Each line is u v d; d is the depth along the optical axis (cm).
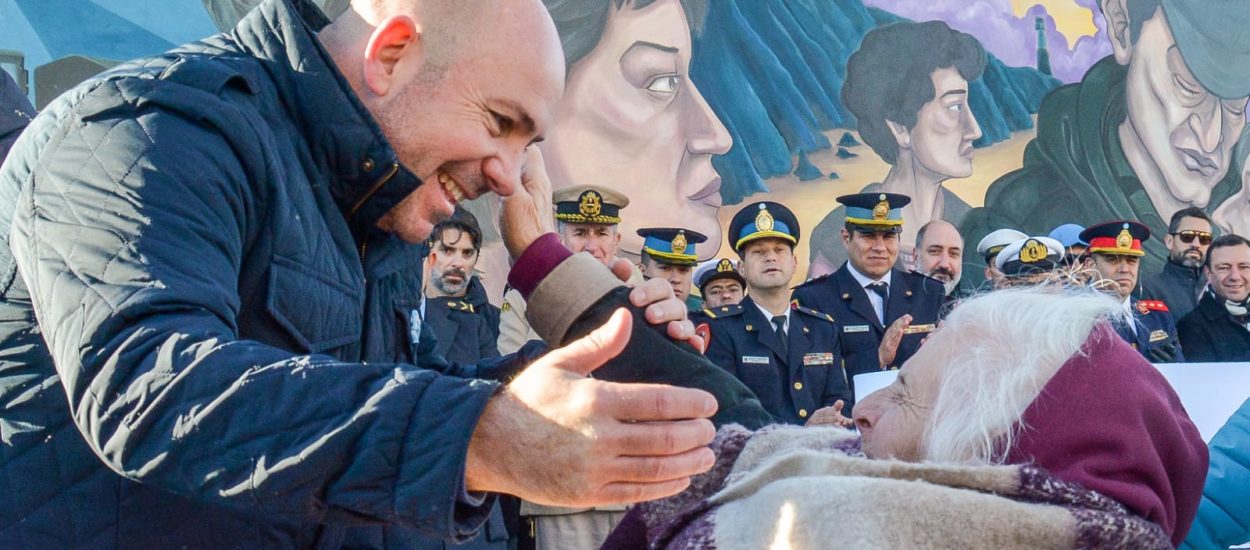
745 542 129
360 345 158
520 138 159
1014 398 133
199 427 102
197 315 111
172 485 105
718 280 518
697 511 140
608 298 161
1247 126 823
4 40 566
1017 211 771
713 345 495
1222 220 806
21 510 131
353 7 157
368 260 161
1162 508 127
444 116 151
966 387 136
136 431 103
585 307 161
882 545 119
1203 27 816
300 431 102
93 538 131
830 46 738
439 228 429
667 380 157
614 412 97
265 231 136
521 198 170
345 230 151
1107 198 790
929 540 120
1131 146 798
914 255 748
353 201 154
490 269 571
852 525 121
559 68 159
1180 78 810
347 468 101
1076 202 784
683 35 704
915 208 752
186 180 122
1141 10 807
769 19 723
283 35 150
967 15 769
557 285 163
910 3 756
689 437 98
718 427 155
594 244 551
